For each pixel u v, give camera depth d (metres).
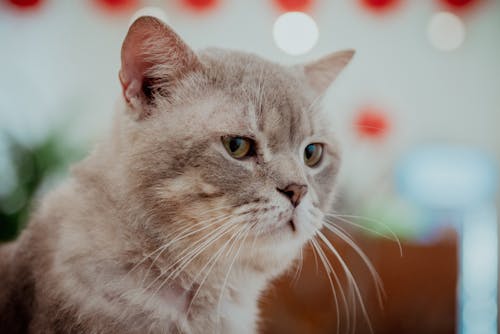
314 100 0.44
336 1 0.80
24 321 0.39
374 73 0.81
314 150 0.43
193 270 0.38
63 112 0.71
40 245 0.40
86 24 0.78
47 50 0.78
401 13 0.80
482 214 0.72
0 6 0.75
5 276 0.42
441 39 0.76
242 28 0.78
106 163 0.39
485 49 0.80
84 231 0.38
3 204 0.59
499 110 0.80
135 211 0.37
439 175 0.72
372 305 0.61
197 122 0.38
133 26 0.38
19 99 0.75
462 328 0.68
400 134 0.80
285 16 0.66
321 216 0.41
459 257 0.66
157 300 0.38
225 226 0.37
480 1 0.78
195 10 0.77
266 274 0.42
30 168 0.60
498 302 0.70
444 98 0.81
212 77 0.40
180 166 0.37
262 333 0.59
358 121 0.73
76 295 0.37
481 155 0.75
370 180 0.71
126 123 0.39
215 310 0.40
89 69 0.79
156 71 0.39
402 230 0.63
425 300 0.61
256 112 0.39
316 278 0.59
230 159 0.38
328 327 0.60
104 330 0.36
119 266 0.37
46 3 0.77
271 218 0.38
